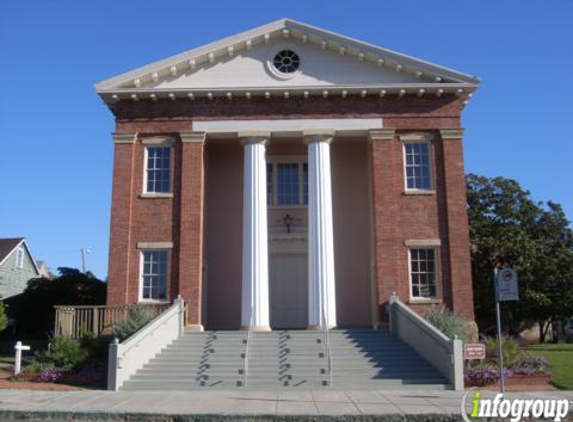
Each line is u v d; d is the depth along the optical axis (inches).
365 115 1019.3
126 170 1012.5
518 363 802.2
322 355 812.0
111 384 711.1
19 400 629.3
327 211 990.4
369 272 1086.4
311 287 968.9
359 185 1118.4
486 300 1504.7
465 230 986.7
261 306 961.5
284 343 855.1
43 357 858.1
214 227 1107.9
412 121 1018.1
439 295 969.5
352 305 1075.9
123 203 1001.5
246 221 994.1
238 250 1102.4
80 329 922.7
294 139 1082.1
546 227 1633.9
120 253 987.3
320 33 1018.7
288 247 1105.4
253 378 743.7
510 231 1545.3
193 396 660.1
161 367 779.4
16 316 1627.7
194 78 1027.9
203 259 1061.1
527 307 1503.4
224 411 560.4
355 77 1023.6
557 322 1831.9
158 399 637.9
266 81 1024.2
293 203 1120.2
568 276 1525.6
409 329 850.8
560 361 909.8
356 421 537.3
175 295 973.2
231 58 1033.5
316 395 662.5
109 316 956.0
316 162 1006.4
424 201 1000.9
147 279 991.0
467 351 696.4
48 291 1633.9
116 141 1020.5
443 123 1018.1
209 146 1130.0
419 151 1023.0
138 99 1024.9
